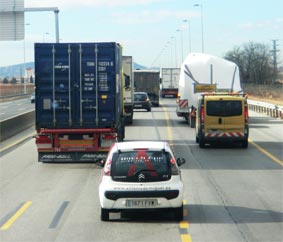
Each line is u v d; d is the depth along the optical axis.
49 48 24.61
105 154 24.84
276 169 23.56
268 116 57.72
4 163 25.78
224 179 21.03
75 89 24.69
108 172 14.19
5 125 36.84
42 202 17.06
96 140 24.78
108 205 14.06
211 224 13.98
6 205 16.66
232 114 30.83
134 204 14.02
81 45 24.56
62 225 14.04
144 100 66.62
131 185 13.98
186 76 44.50
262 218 14.65
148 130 42.03
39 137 24.78
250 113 62.88
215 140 30.91
